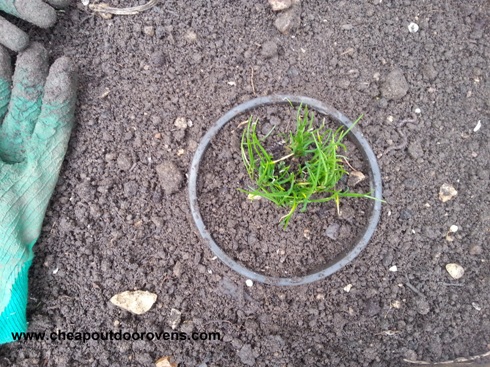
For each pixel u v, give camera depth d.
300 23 0.32
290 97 0.30
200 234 0.30
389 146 0.31
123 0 0.31
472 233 0.31
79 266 0.30
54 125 0.29
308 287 0.30
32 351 0.29
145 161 0.31
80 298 0.30
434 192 0.31
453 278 0.31
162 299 0.30
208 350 0.30
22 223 0.28
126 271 0.30
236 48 0.32
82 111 0.31
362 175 0.30
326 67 0.32
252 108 0.31
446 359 0.31
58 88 0.28
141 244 0.30
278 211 0.30
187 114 0.31
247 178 0.30
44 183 0.29
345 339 0.30
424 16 0.32
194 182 0.30
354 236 0.31
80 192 0.30
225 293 0.30
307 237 0.30
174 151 0.31
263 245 0.30
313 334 0.30
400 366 0.30
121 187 0.31
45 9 0.29
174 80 0.31
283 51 0.32
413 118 0.31
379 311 0.30
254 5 0.32
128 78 0.31
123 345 0.29
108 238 0.30
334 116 0.30
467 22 0.32
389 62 0.32
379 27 0.32
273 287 0.30
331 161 0.27
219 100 0.31
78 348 0.30
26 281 0.29
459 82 0.32
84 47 0.31
